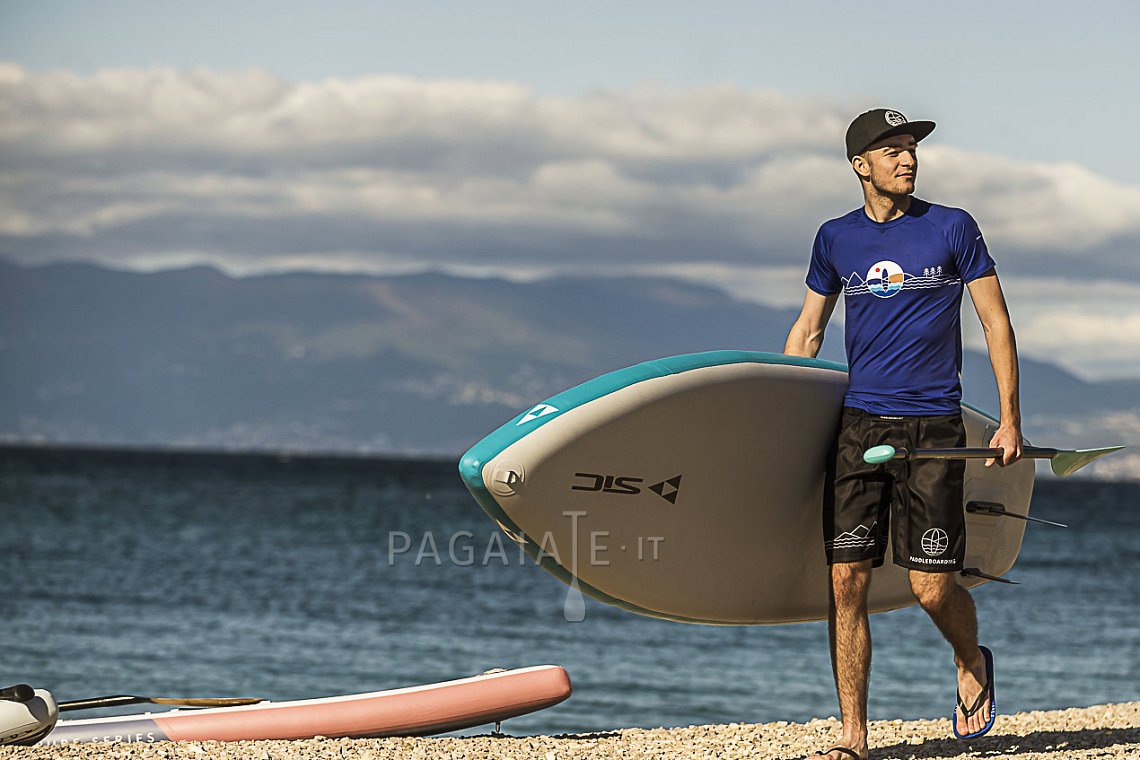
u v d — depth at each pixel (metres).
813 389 18.38
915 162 16.55
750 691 42.47
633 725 36.00
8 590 70.50
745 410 17.89
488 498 16.81
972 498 19.66
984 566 20.19
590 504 17.14
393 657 49.28
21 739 18.41
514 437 16.72
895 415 16.70
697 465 17.72
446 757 18.59
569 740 21.64
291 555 100.19
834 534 17.17
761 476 18.27
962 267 16.53
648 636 56.62
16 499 175.12
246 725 21.91
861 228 16.98
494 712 23.03
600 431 16.88
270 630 56.81
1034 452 17.22
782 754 19.89
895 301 16.62
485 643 53.94
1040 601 75.69
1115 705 27.36
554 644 53.84
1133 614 68.75
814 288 18.20
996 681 45.69
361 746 19.66
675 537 17.95
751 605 19.00
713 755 19.69
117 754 18.02
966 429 19.55
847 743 16.83
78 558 92.38
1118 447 17.89
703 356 17.86
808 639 56.03
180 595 70.62
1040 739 20.58
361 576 84.44
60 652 48.50
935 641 54.78
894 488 16.91
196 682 42.56
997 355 16.48
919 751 19.41
